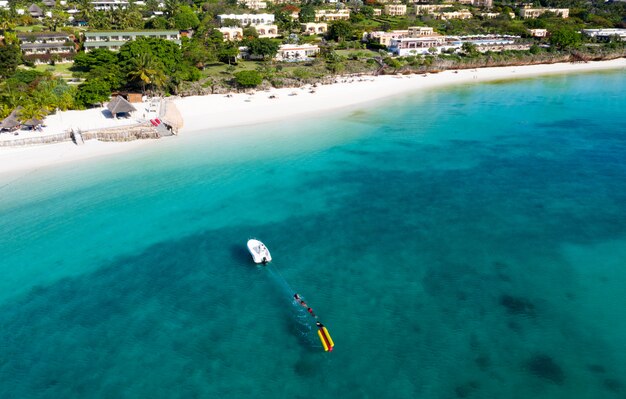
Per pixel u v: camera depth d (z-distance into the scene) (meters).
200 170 78.94
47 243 58.19
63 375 39.28
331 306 46.16
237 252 56.00
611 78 153.38
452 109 115.25
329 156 84.62
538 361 38.94
